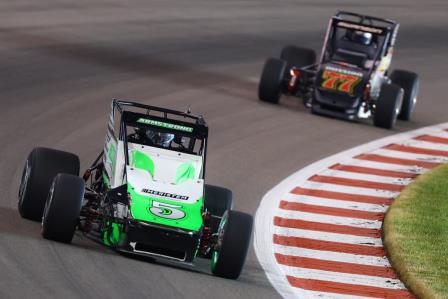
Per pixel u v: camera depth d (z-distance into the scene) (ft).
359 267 119.85
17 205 119.44
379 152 176.55
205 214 107.96
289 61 208.44
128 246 104.99
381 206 145.38
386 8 338.34
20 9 256.32
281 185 150.82
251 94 206.39
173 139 117.29
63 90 186.60
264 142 173.06
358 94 192.85
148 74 209.77
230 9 299.99
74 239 109.60
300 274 115.14
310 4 326.24
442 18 335.26
